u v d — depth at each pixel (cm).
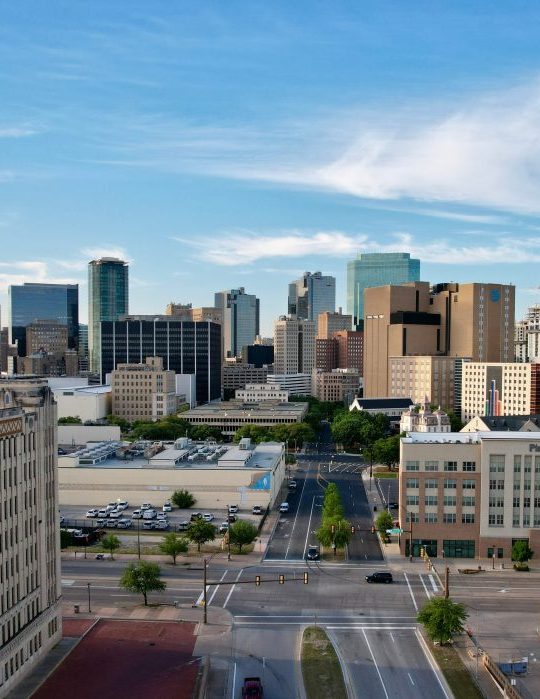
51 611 11231
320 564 15975
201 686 9938
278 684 10200
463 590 14262
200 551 16975
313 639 11731
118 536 18462
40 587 10950
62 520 19975
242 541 16638
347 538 16588
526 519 16575
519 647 11512
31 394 11012
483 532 16638
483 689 10088
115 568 15588
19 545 10294
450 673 10556
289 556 16562
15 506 10200
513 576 15238
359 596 13850
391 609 13162
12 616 10012
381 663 10894
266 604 13362
